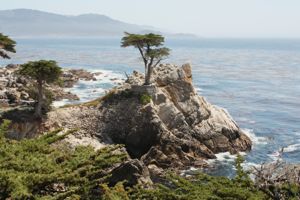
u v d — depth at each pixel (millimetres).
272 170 19859
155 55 64875
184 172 53406
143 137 58844
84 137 57594
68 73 133375
